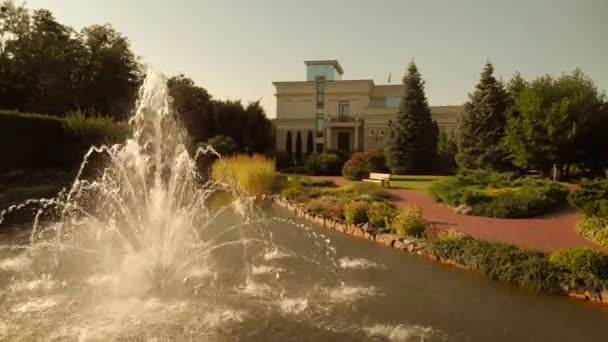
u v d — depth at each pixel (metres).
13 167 20.89
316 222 13.63
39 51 34.56
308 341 4.92
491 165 27.84
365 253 9.35
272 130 48.03
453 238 9.08
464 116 29.69
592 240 9.97
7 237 10.48
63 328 5.21
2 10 33.25
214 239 10.57
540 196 13.82
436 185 16.39
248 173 20.41
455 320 5.62
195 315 5.65
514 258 7.57
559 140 22.84
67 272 7.49
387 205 13.40
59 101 34.69
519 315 5.82
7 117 20.56
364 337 5.06
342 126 44.75
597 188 11.30
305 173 33.78
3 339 4.90
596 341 5.03
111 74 39.44
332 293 6.64
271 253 9.15
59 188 18.14
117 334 5.05
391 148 32.62
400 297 6.49
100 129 24.94
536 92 24.47
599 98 24.62
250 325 5.36
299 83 46.72
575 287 6.59
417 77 33.09
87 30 38.91
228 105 40.22
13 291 6.50
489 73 29.36
